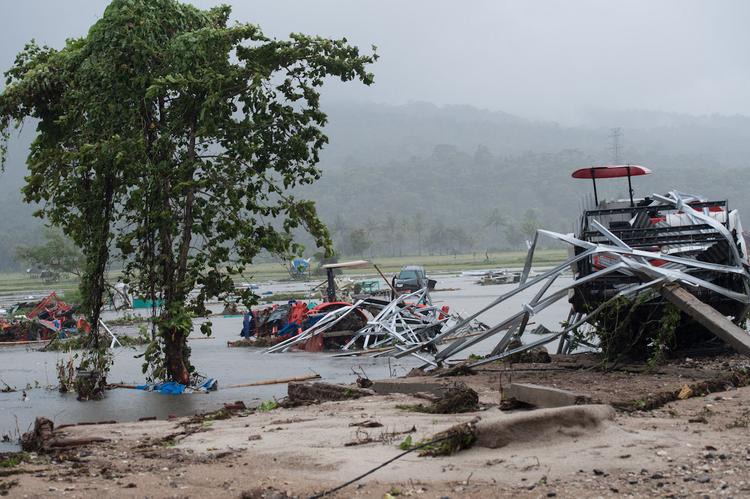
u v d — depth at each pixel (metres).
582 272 15.46
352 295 44.09
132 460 8.76
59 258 83.94
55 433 10.59
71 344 18.52
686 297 13.33
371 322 24.91
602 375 13.52
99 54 17.66
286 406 12.75
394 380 13.88
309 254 188.12
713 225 14.45
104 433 10.73
